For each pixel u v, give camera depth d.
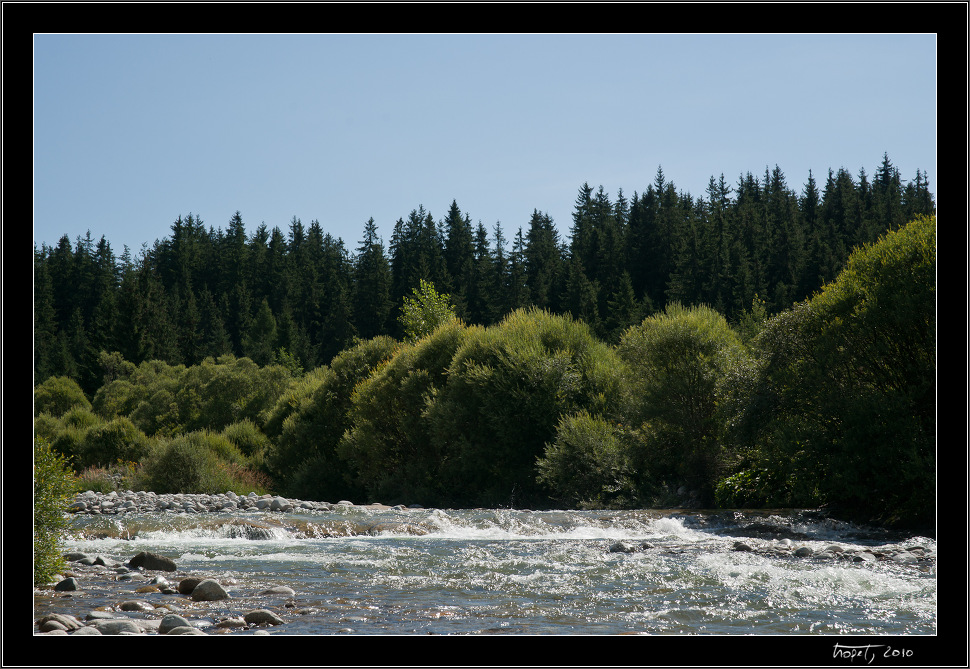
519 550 11.78
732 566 9.77
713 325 23.44
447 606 7.46
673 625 6.72
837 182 140.62
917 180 139.50
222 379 50.59
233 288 127.38
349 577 9.27
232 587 8.52
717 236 112.19
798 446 16.77
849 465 15.88
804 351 17.86
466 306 103.88
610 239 116.69
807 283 91.06
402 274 115.19
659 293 107.06
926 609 7.41
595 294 97.31
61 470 8.73
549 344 27.84
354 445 30.14
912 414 15.93
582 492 23.48
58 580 8.71
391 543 13.10
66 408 60.25
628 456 22.73
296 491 31.23
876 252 17.58
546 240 138.00
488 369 26.80
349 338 106.38
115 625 6.22
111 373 76.56
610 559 10.63
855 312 16.94
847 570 9.38
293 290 126.56
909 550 11.48
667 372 22.72
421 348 30.70
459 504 27.06
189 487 26.70
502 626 6.58
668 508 21.22
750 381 18.56
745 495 20.14
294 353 98.69
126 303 90.19
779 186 163.38
